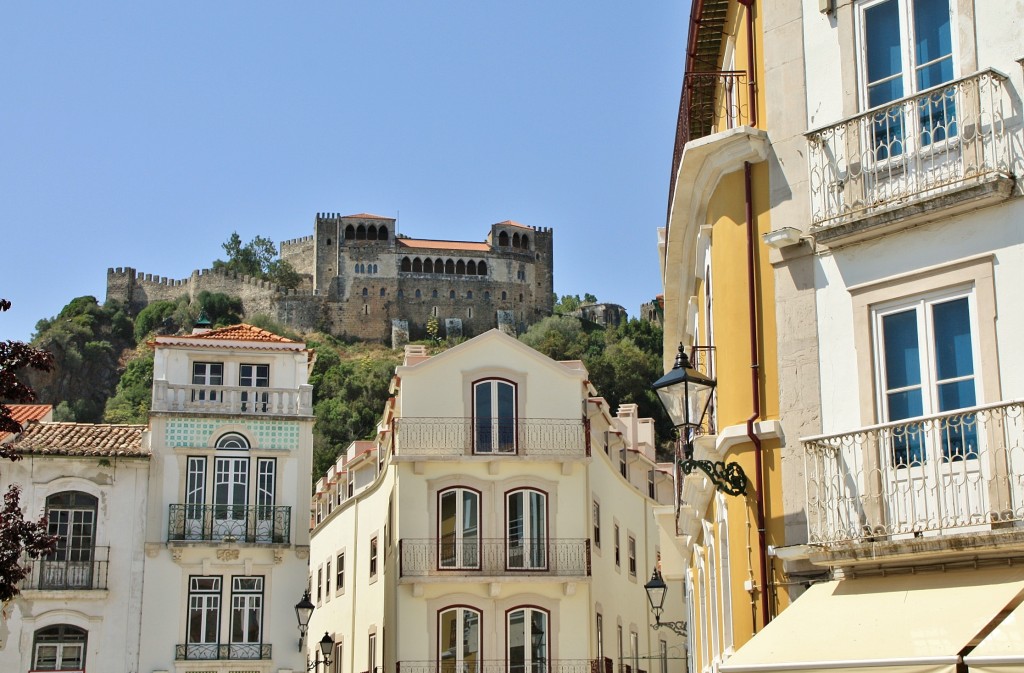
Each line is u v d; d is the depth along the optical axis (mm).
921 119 16328
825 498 16109
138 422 157750
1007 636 12938
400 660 44500
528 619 45406
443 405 47156
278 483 46500
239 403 46938
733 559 18078
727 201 18672
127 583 44312
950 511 15062
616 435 53594
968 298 15516
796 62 17922
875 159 16547
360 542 53656
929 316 15812
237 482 46250
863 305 16469
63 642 43344
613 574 50625
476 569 45625
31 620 43125
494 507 46281
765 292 17922
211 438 46250
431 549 45625
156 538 44906
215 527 45500
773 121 18109
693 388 18672
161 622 44250
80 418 172875
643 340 180625
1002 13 15664
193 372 47500
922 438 15477
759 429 17422
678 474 29797
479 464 46594
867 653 13836
